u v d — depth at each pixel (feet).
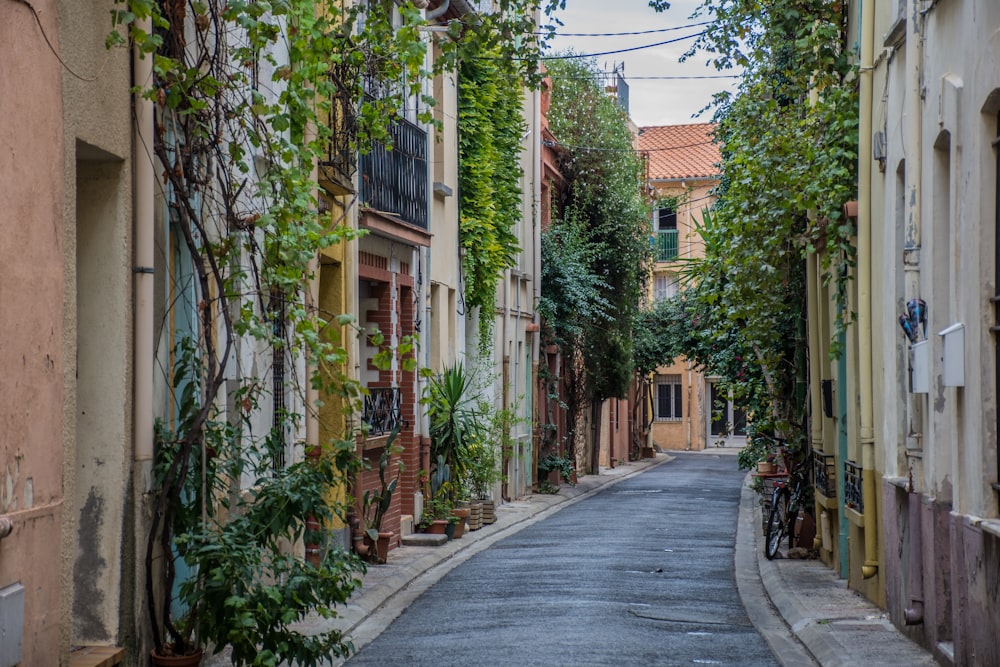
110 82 28.04
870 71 44.98
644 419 195.21
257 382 34.58
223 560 28.78
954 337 30.83
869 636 38.09
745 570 58.13
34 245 23.80
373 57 38.32
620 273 131.13
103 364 29.01
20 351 23.15
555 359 126.11
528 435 111.75
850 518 48.24
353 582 31.63
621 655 35.55
